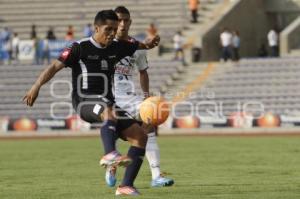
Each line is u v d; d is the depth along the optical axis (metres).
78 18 110.19
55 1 112.50
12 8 112.50
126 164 24.11
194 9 104.44
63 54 25.89
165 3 109.19
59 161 46.47
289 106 87.88
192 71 96.25
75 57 26.02
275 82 91.94
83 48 25.97
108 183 29.81
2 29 109.94
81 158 48.94
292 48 100.25
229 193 28.52
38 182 33.94
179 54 98.31
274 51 100.00
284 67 93.62
